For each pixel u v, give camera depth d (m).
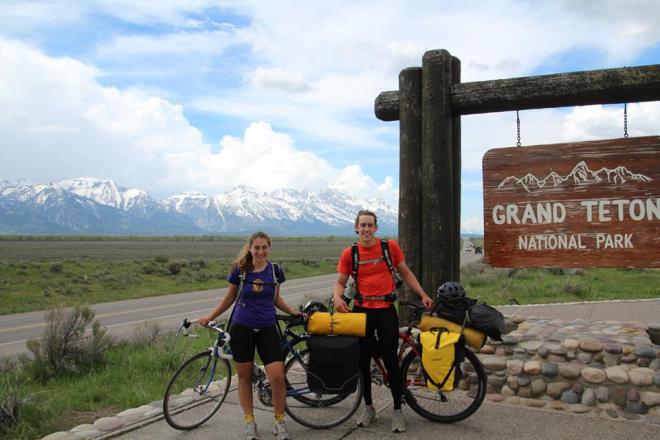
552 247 5.37
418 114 5.60
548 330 5.89
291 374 4.59
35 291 26.09
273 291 4.29
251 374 4.32
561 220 5.34
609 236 5.17
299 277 36.03
